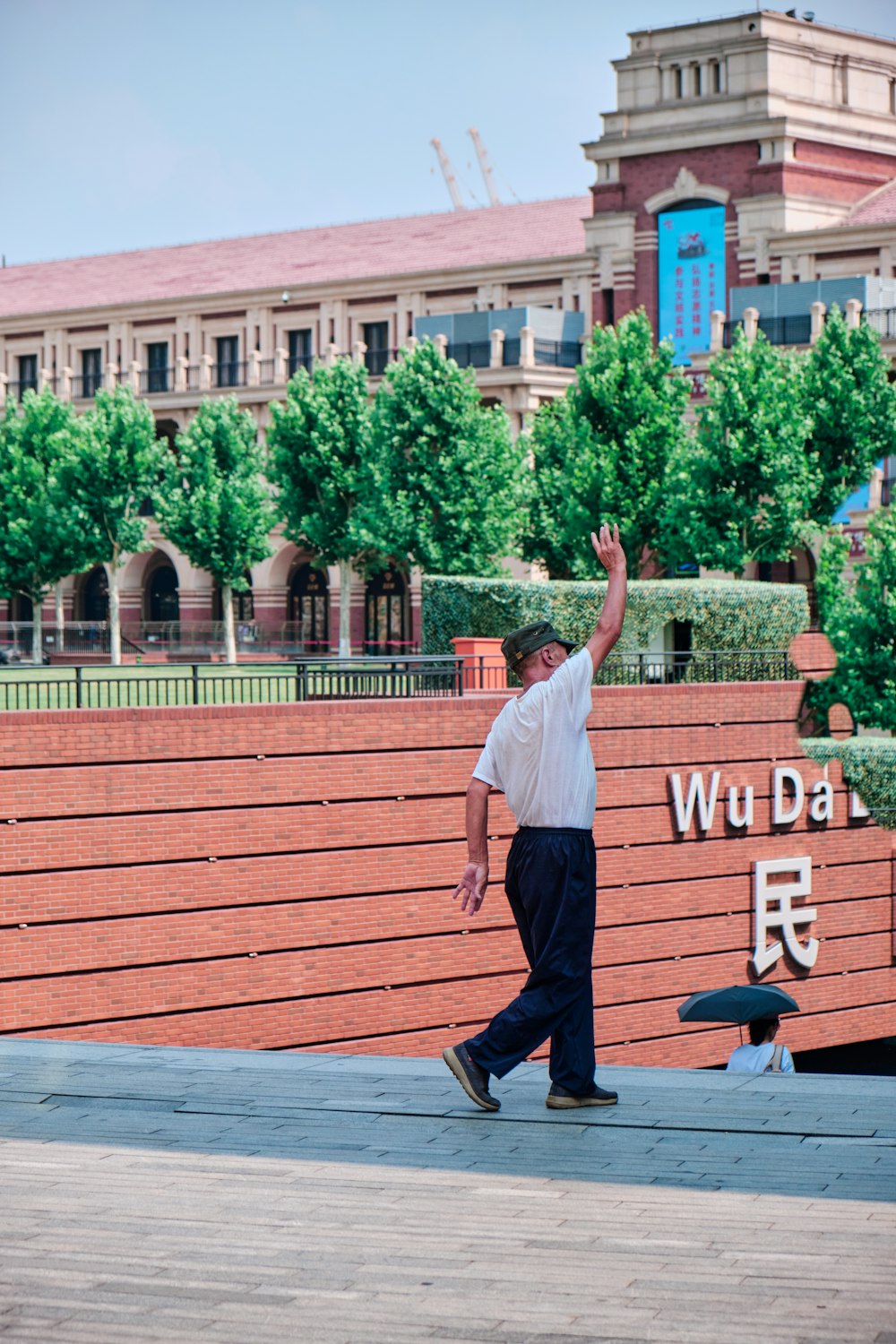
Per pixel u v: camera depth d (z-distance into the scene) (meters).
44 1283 5.55
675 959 32.25
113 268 87.81
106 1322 5.18
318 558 61.44
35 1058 9.28
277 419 60.31
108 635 64.62
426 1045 28.28
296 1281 5.55
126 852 25.41
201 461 63.59
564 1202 6.45
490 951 28.94
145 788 25.58
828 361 48.19
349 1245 5.94
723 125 64.88
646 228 67.06
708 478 47.06
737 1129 7.50
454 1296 5.40
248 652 70.75
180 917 25.86
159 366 80.31
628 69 67.12
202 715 26.08
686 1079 8.59
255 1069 8.93
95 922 25.12
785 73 64.75
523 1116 7.79
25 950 24.58
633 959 31.70
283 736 26.84
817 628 42.38
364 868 27.64
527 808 7.83
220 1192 6.62
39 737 24.67
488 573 54.91
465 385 54.47
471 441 54.25
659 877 32.06
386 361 73.81
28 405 67.44
